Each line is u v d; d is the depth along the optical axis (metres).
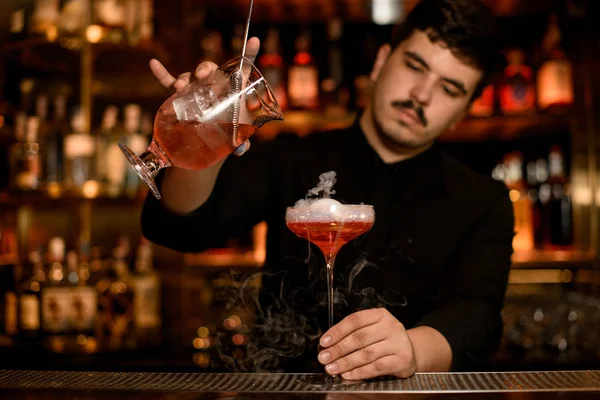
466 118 2.92
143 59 3.09
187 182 1.38
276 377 1.15
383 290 1.69
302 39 3.05
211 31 3.30
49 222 3.12
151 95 3.16
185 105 1.08
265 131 3.12
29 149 2.72
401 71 1.56
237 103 1.09
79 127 2.73
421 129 1.56
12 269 2.79
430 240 1.70
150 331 2.84
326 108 3.11
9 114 2.91
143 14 2.84
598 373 1.17
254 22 3.26
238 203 1.69
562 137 3.21
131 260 3.16
